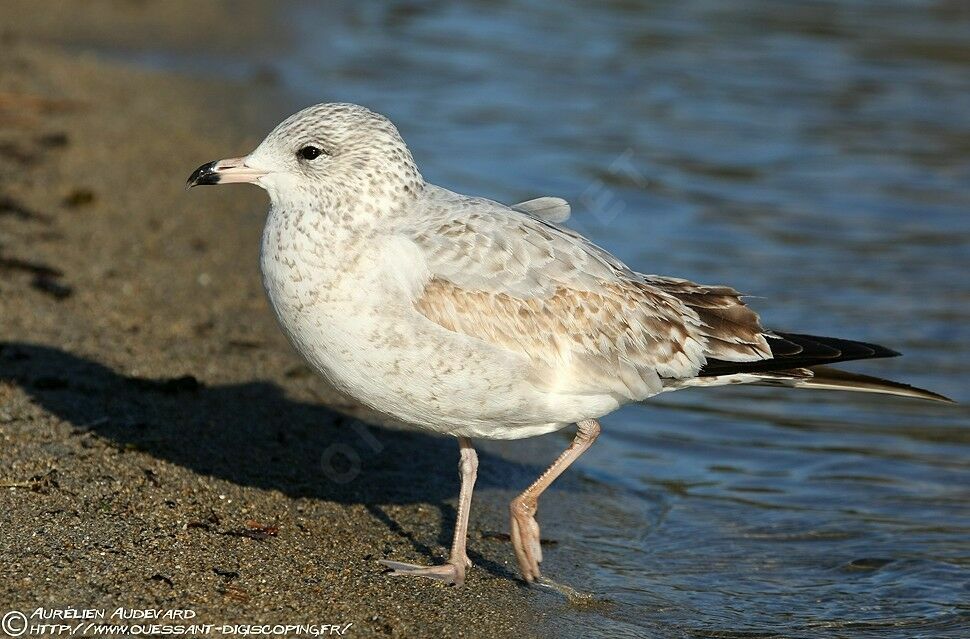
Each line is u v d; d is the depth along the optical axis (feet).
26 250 52.11
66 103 70.69
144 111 71.97
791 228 65.46
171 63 83.56
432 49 91.45
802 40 96.53
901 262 61.98
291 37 92.38
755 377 34.55
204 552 32.53
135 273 52.13
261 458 39.19
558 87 84.53
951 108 83.30
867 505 41.34
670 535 38.96
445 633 30.86
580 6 104.37
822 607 34.78
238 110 74.74
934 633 33.45
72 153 63.52
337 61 87.35
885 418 48.26
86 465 36.11
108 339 45.83
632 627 32.76
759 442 46.14
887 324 55.06
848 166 73.97
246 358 46.44
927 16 103.35
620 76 87.35
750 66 90.43
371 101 79.30
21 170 60.18
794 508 41.04
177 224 57.93
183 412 41.19
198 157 65.92
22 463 35.63
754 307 56.03
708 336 34.22
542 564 36.14
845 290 58.54
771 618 33.99
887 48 94.99
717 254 61.82
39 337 44.93
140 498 34.83
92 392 41.19
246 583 31.40
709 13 102.89
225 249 56.18
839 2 106.63
